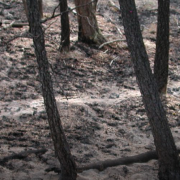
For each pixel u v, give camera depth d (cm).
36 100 1147
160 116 644
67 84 1306
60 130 624
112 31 2008
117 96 1250
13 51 1478
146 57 641
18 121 971
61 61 1495
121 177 707
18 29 1739
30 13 591
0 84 1225
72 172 645
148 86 639
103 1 2442
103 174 718
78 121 1005
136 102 1187
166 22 1141
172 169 654
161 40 1162
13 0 2245
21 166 714
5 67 1349
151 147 892
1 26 1739
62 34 1549
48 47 1584
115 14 2303
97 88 1322
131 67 1583
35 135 891
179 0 2705
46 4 2217
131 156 793
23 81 1278
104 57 1641
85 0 1689
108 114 1088
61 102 1117
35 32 595
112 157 813
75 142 874
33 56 1480
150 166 768
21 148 802
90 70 1484
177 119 1066
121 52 1747
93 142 895
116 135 959
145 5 2473
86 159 782
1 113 1016
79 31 1748
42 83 610
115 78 1449
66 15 1522
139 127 1021
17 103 1101
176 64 1691
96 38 1747
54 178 673
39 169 711
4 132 887
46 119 998
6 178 659
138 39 634
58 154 635
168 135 650
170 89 1362
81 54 1622
